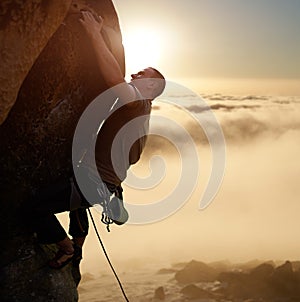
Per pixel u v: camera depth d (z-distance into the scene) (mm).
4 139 2371
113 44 2549
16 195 2441
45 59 2309
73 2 2334
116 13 2555
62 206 2350
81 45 2385
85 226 2604
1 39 2021
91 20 2283
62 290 2545
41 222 2367
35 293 2479
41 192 2371
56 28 2174
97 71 2430
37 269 2502
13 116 2344
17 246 2490
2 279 2451
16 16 2020
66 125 2469
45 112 2402
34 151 2438
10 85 2090
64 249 2420
